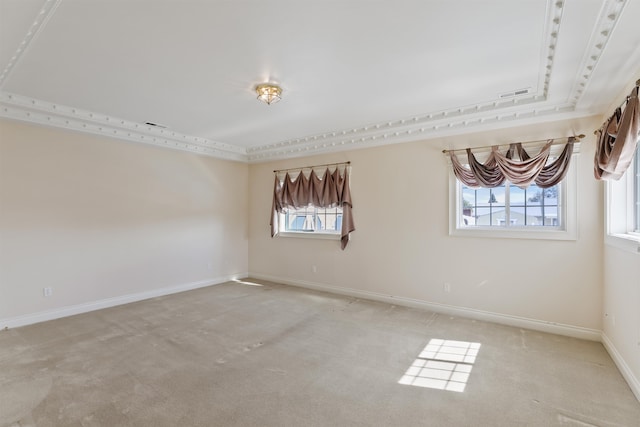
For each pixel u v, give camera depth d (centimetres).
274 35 219
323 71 273
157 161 504
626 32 195
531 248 356
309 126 439
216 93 321
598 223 322
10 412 203
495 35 216
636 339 225
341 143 493
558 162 335
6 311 358
